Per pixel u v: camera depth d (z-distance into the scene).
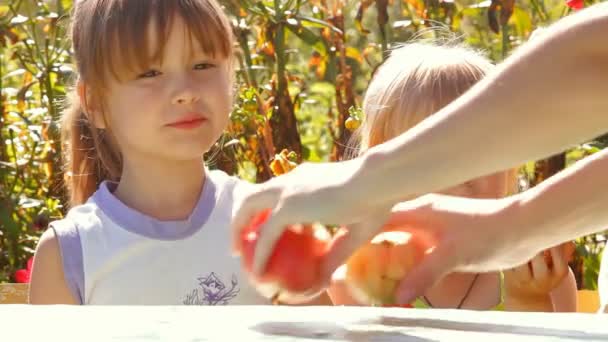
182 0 2.43
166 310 1.13
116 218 2.45
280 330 0.98
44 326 0.99
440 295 2.46
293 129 3.68
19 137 4.11
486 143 0.98
